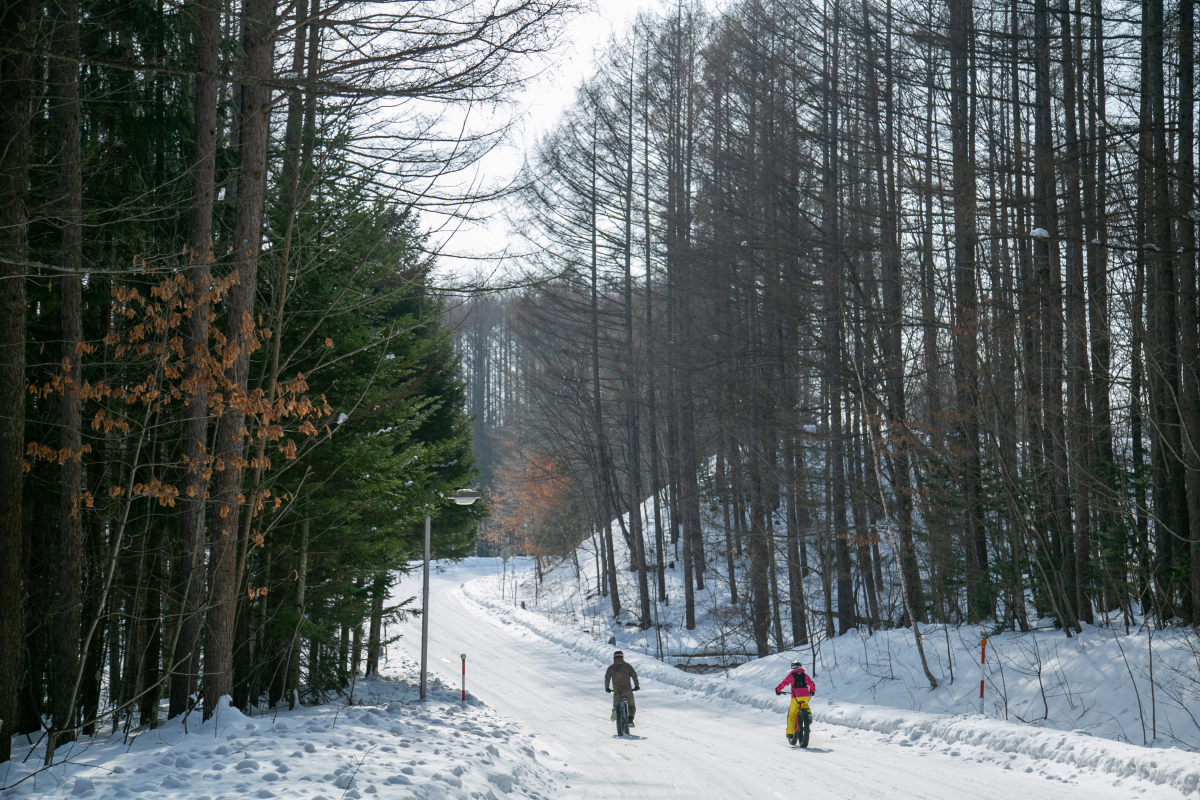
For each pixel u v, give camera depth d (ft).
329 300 54.08
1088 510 61.87
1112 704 48.88
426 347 62.23
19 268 32.63
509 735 47.37
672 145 124.47
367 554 60.80
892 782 38.14
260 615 59.26
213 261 39.09
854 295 81.35
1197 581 52.85
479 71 35.17
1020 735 44.83
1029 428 66.33
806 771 40.93
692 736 53.98
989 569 70.38
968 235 65.00
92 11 42.83
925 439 73.15
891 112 81.10
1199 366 55.06
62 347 37.81
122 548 47.24
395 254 52.70
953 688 59.26
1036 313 66.28
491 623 149.48
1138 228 53.31
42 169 40.88
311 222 51.31
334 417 55.31
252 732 35.37
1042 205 63.41
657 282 135.23
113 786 25.48
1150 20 59.36
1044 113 71.31
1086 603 61.82
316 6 42.75
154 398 43.11
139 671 45.14
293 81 32.42
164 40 43.88
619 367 125.80
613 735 54.60
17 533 33.01
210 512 49.88
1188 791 33.88
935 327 76.23
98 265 43.47
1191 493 53.47
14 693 32.76
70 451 36.73
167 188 46.21
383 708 52.75
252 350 41.34
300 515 55.62
